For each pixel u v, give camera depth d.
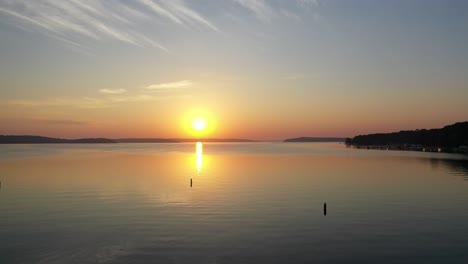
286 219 39.47
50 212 42.91
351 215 41.41
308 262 27.38
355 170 94.81
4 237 33.19
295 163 120.75
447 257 28.33
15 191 58.88
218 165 113.00
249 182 70.19
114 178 76.88
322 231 34.91
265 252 29.33
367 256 28.53
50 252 29.41
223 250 29.75
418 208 45.25
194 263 27.14
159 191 58.84
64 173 87.06
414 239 32.56
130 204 47.59
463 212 43.03
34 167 103.81
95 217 40.34
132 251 29.56
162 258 28.11
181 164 117.44
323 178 76.75
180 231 34.81
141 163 122.19
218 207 45.56
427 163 118.88
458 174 84.12
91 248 30.25
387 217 40.50
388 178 76.56
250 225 36.97
